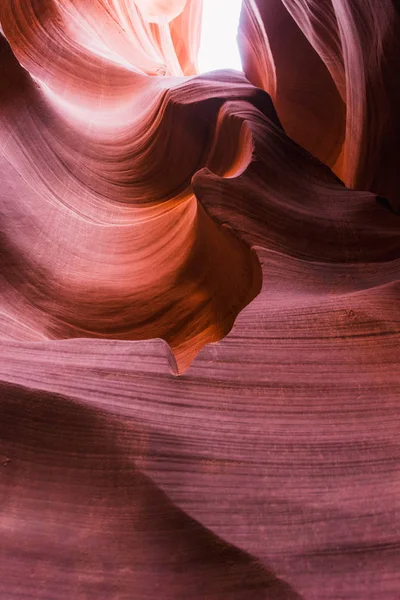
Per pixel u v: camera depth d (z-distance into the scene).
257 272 3.99
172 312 4.68
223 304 4.52
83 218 5.66
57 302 4.55
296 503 2.02
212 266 4.69
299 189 5.46
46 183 5.68
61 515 1.96
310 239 4.62
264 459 2.20
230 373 2.64
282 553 1.84
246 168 5.21
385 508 2.03
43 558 1.83
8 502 1.98
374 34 5.23
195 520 1.91
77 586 1.76
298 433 2.36
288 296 3.53
